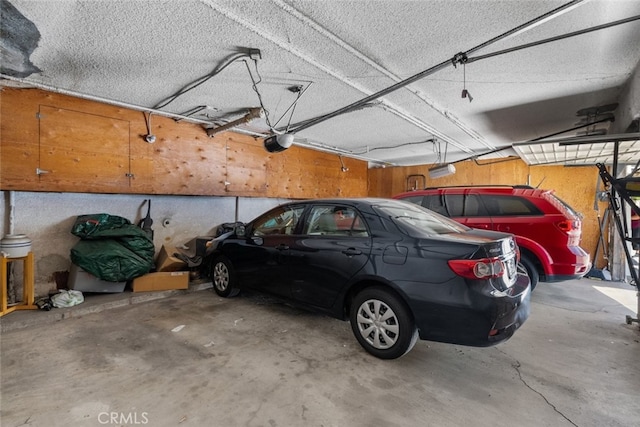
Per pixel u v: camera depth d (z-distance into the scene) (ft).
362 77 11.05
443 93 12.39
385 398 7.04
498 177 24.95
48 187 12.63
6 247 11.40
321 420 6.33
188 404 6.74
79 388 7.23
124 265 13.39
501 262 7.80
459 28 8.07
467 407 6.75
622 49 8.88
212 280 14.62
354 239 9.50
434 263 7.89
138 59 9.77
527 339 10.14
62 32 8.20
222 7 7.20
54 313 11.44
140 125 15.21
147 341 9.68
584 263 13.02
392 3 7.11
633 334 10.57
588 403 6.91
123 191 14.67
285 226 11.75
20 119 12.00
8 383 7.39
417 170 29.45
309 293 10.36
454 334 7.61
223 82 11.60
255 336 10.12
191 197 18.75
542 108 13.87
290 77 11.09
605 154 16.72
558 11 7.00
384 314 8.67
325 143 22.41
